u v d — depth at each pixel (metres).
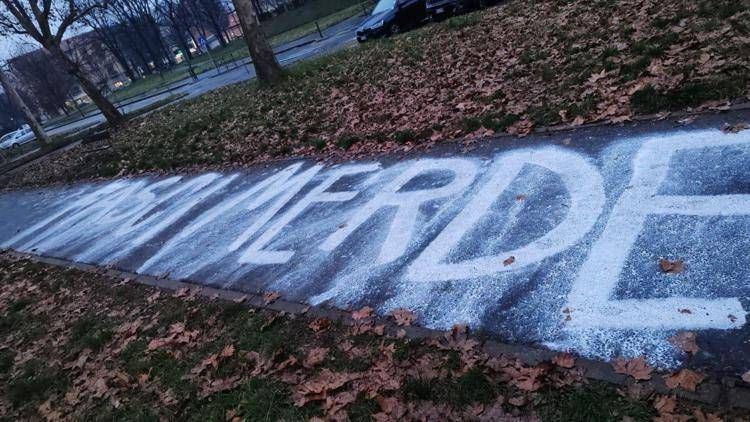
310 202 6.38
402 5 15.70
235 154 9.41
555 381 2.78
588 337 3.02
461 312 3.62
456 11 14.00
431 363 3.23
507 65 7.78
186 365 4.14
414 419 2.89
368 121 8.15
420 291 4.00
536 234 4.09
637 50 6.24
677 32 6.19
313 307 4.32
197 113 14.57
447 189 5.29
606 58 6.43
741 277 2.99
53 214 11.15
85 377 4.55
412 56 10.69
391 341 3.57
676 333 2.82
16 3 18.62
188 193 8.66
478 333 3.37
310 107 10.23
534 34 8.73
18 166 20.52
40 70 61.69
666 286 3.14
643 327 2.94
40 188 14.45
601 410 2.53
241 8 13.28
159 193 9.35
